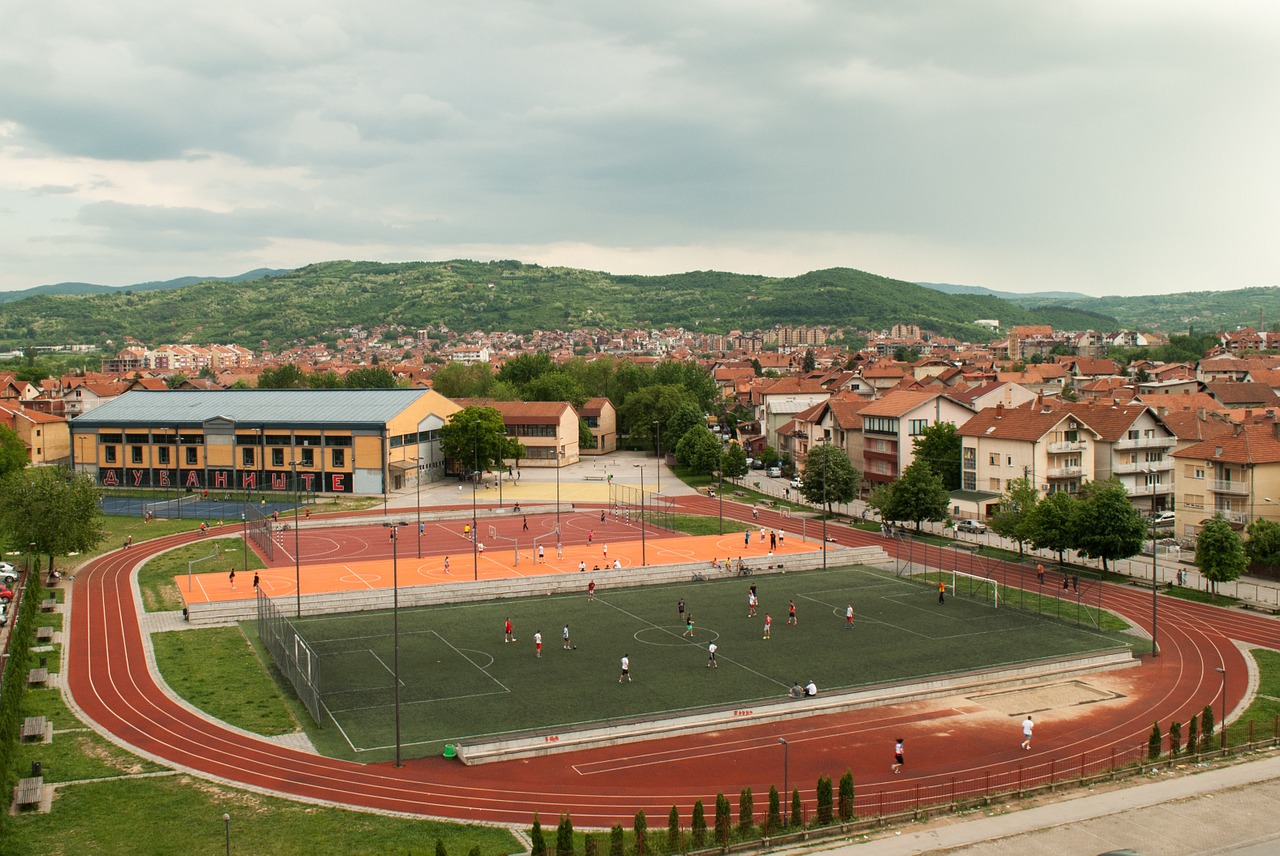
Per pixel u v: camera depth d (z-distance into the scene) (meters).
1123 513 116.81
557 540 144.38
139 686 79.75
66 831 54.22
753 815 57.12
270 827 55.09
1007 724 73.19
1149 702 77.88
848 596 113.25
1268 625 98.00
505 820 56.62
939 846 52.78
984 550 137.62
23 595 98.62
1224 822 55.72
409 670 84.94
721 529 152.12
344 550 137.88
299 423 191.25
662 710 74.00
